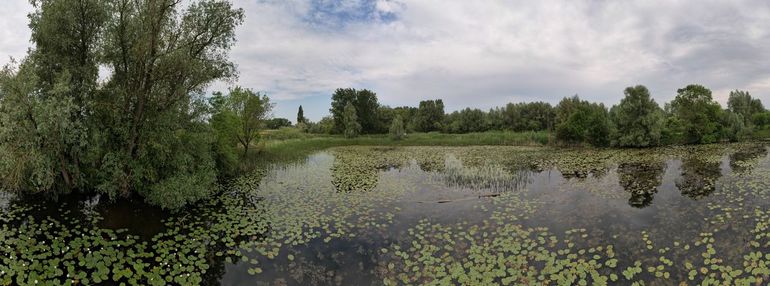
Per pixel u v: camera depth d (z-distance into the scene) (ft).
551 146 143.84
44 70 48.03
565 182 65.05
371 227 41.09
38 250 33.47
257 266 31.63
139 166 49.24
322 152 132.26
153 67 48.29
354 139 179.63
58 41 46.75
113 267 30.86
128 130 50.01
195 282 28.76
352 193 58.49
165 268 31.09
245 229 40.27
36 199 50.21
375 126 246.27
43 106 42.29
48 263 30.83
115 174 47.67
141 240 37.17
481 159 103.55
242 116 95.61
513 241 35.81
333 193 58.59
